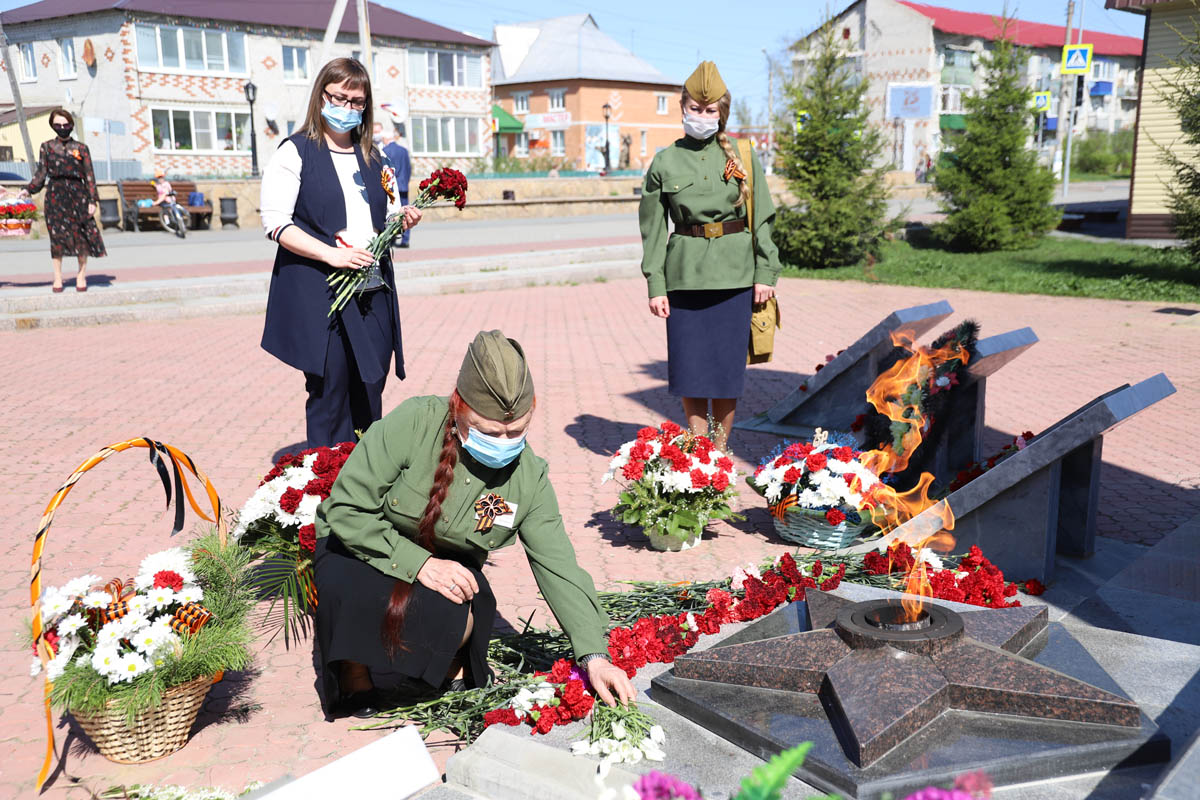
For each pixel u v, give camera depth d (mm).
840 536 4676
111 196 25797
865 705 2465
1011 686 2533
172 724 2957
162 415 7457
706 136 5324
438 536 2961
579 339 11328
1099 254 19000
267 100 39125
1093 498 4410
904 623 2768
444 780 2740
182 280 13758
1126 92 66250
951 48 51188
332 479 3809
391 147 17375
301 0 41406
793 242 18672
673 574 4445
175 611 3080
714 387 5410
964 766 2334
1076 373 9070
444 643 2938
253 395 8164
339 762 2588
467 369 2723
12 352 10078
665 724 2760
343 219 4648
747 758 2566
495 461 2783
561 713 2775
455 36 44938
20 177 27000
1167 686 2822
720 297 5367
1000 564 4242
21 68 39562
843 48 18484
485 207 30828
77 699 2777
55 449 6492
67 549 4707
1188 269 16266
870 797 2273
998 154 20750
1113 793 2342
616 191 38688
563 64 60125
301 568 3754
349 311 4633
